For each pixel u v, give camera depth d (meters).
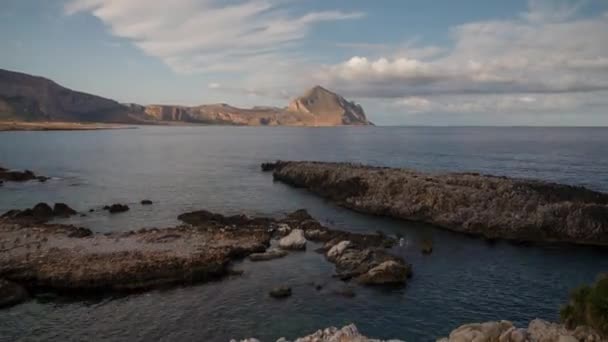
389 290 30.14
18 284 29.45
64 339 23.86
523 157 116.31
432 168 94.94
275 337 24.00
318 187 69.12
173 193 67.88
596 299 17.23
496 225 44.34
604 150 135.50
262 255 36.06
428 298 28.92
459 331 19.09
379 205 53.84
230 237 40.41
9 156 122.62
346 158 122.06
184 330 24.78
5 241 37.41
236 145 184.50
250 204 59.84
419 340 23.81
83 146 163.50
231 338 23.88
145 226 47.09
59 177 84.00
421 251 38.56
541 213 44.47
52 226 43.06
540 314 26.80
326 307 27.56
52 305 27.69
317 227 45.56
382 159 117.00
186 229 43.06
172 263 32.34
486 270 33.97
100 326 25.25
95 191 69.00
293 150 156.00
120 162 112.00
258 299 28.66
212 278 31.91
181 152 146.12
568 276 32.78
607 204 48.66
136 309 27.27
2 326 25.16
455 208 49.28
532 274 33.16
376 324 25.50
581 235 41.59
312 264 35.06
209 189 71.88
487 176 65.06
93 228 45.91
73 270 30.89
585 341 17.02
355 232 45.16
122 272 30.77
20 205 58.06
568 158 111.81
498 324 19.16
